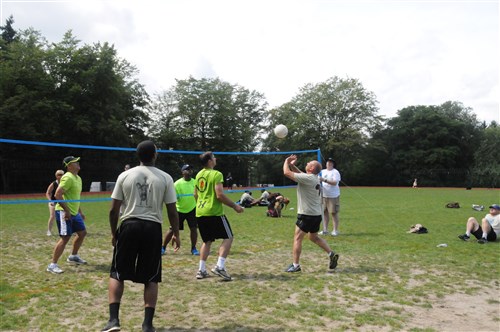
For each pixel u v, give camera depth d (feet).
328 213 32.83
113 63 131.75
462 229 35.86
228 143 176.55
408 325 13.39
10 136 107.14
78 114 123.85
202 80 178.09
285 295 16.53
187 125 178.19
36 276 19.60
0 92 109.91
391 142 198.59
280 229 36.14
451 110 241.14
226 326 13.16
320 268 21.39
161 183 12.85
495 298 16.42
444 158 186.91
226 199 18.61
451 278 19.29
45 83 116.47
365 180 192.65
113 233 13.12
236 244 28.63
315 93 184.96
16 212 50.98
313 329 12.94
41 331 12.75
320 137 183.83
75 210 21.36
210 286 17.92
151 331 12.16
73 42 127.13
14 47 118.52
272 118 191.31
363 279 19.13
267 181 164.04
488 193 104.01
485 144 186.29
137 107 158.30
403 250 26.05
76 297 16.33
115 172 108.78
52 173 95.04
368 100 183.11
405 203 66.90
